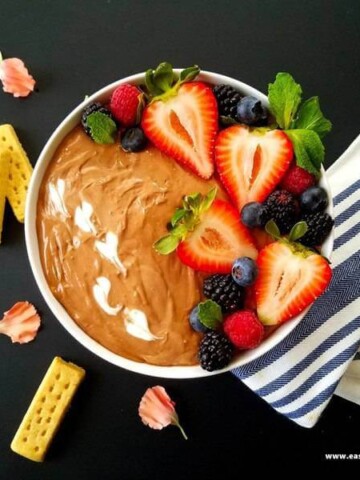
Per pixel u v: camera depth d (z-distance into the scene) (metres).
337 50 0.43
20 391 0.43
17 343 0.43
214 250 0.34
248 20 0.43
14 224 0.43
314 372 0.40
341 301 0.40
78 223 0.35
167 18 0.43
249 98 0.34
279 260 0.33
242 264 0.33
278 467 0.43
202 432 0.43
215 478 0.43
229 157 0.34
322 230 0.33
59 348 0.43
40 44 0.43
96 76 0.43
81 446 0.43
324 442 0.43
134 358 0.35
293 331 0.40
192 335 0.34
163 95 0.34
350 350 0.40
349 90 0.43
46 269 0.35
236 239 0.34
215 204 0.33
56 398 0.42
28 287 0.43
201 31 0.43
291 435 0.43
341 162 0.41
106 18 0.43
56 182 0.35
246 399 0.43
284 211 0.33
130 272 0.34
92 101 0.35
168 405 0.42
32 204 0.35
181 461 0.43
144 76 0.34
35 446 0.42
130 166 0.35
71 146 0.35
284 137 0.33
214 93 0.34
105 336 0.35
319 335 0.40
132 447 0.43
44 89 0.43
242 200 0.34
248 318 0.33
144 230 0.34
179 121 0.34
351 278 0.40
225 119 0.34
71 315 0.35
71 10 0.43
